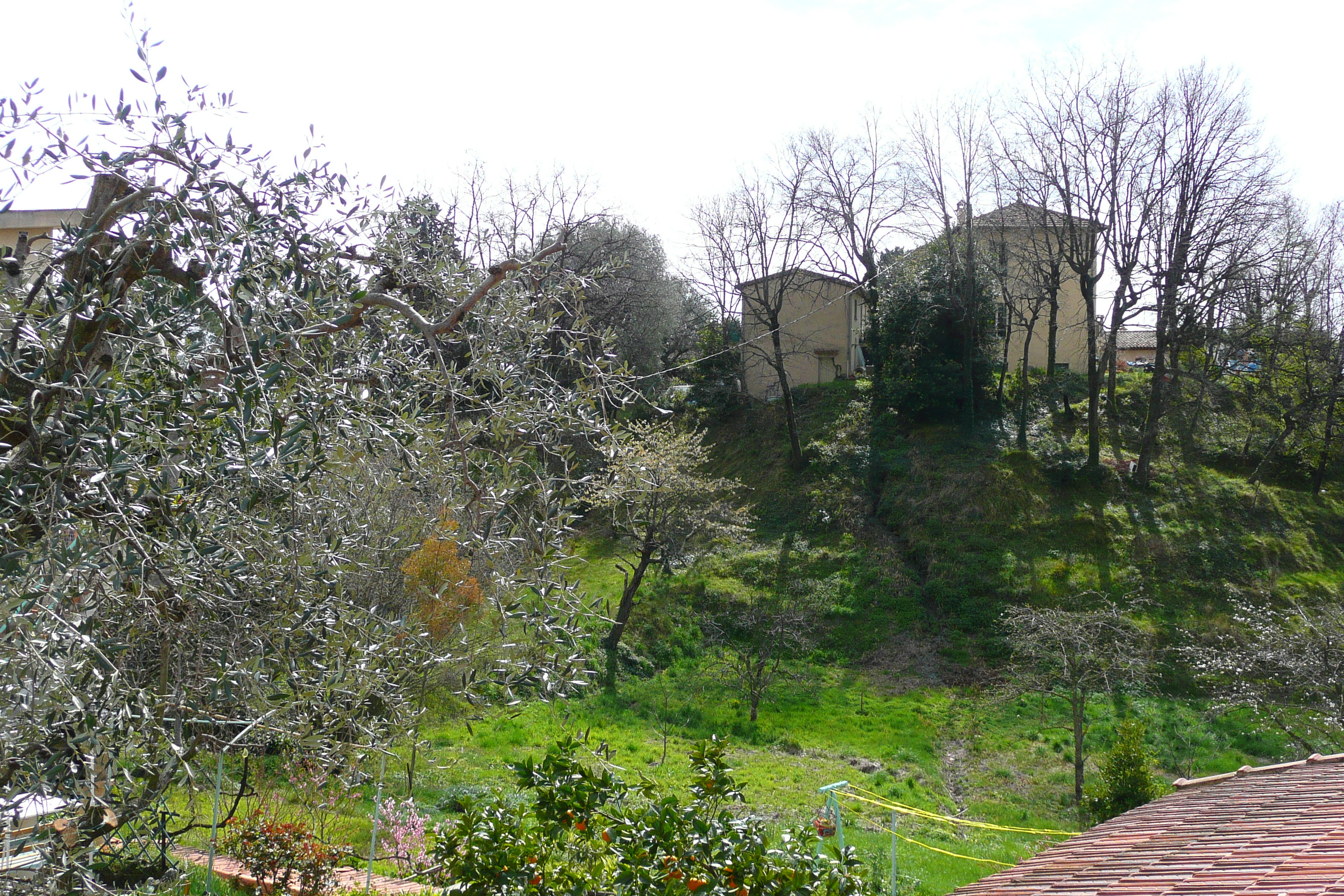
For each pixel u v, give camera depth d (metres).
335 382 3.73
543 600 4.05
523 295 4.37
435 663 4.21
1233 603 23.44
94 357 3.14
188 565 2.96
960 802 17.33
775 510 31.27
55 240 3.23
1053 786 17.88
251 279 3.34
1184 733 19.47
